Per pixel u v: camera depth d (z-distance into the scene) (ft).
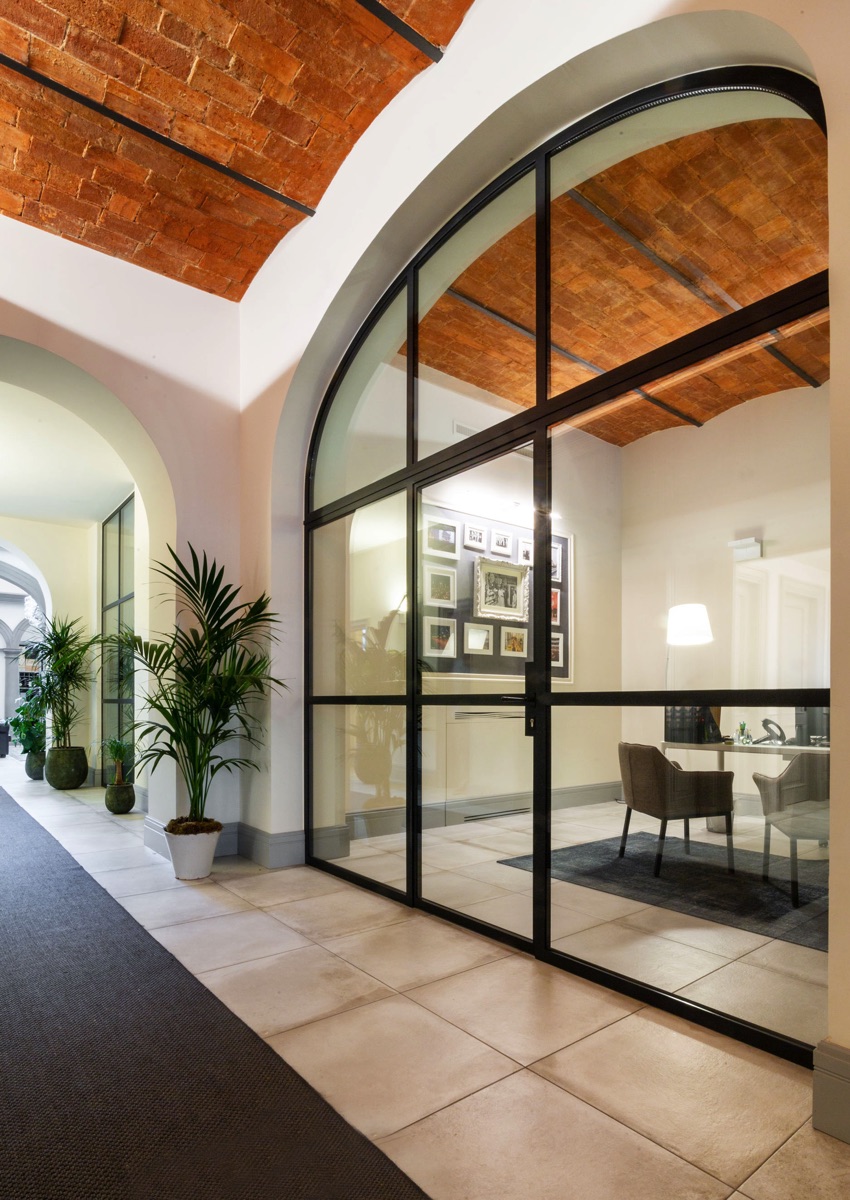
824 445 7.01
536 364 10.00
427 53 10.50
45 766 26.12
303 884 12.82
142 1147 5.41
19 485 23.17
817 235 7.30
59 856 14.94
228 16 9.69
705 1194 4.92
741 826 7.50
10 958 9.22
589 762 9.00
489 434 10.66
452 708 11.07
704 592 7.96
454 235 11.74
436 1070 6.51
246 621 13.67
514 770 9.96
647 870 8.34
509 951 9.52
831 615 5.78
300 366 13.93
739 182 7.86
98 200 12.91
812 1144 5.47
